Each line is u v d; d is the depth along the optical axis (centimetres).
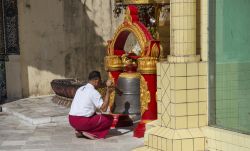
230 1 688
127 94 870
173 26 713
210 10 711
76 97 872
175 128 706
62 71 1377
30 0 1320
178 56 710
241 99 678
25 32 1318
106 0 1441
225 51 698
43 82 1350
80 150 792
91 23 1420
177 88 702
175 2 707
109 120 870
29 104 1222
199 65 709
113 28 1455
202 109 717
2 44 1295
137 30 854
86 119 855
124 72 889
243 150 659
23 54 1318
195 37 714
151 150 738
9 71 1303
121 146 810
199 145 704
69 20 1380
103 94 1061
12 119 1088
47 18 1345
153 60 833
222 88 703
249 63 665
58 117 1034
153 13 898
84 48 1410
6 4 1291
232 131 683
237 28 682
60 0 1362
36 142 858
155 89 845
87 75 1421
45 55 1348
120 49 943
